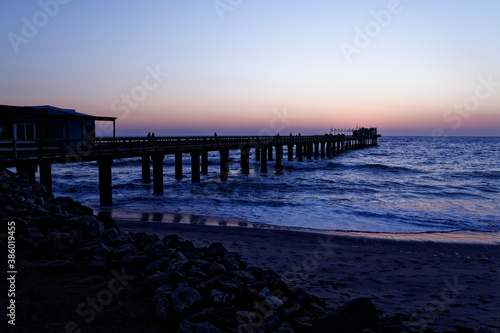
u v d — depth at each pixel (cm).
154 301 472
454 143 16412
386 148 11306
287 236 1234
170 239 775
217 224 1440
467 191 2639
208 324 416
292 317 486
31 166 1304
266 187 2755
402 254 1048
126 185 2684
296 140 4791
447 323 574
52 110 1856
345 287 751
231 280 504
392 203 2075
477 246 1146
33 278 525
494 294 719
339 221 1548
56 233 641
